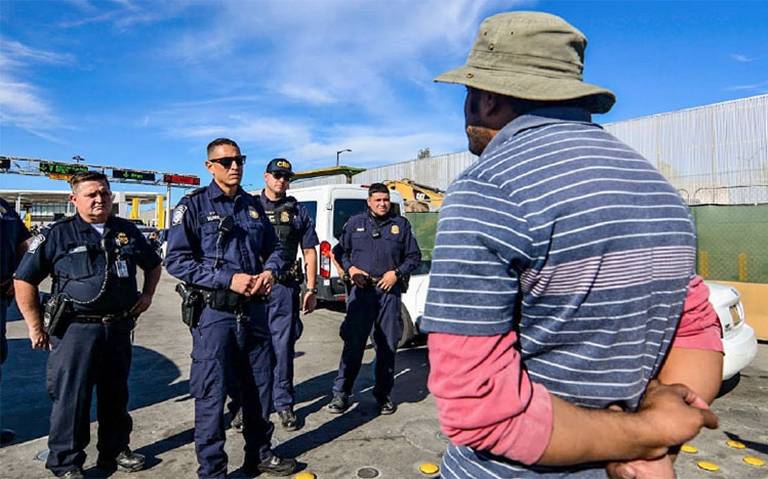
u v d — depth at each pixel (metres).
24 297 2.86
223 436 2.64
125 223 3.09
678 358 0.94
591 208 0.77
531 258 0.78
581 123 0.90
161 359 5.41
